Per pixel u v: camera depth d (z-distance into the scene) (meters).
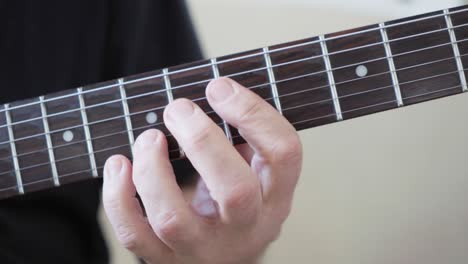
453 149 1.05
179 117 0.57
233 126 0.59
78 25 0.73
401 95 0.60
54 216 0.71
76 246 0.72
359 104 0.60
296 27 0.99
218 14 0.99
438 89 0.59
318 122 0.60
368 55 0.59
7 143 0.61
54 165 0.61
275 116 0.58
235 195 0.57
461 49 0.59
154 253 0.62
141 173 0.58
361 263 1.05
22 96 0.71
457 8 0.59
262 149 0.58
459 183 1.05
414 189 1.04
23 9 0.71
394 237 1.05
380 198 1.04
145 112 0.60
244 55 0.60
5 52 0.71
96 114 0.60
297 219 1.04
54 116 0.61
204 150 0.57
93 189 0.74
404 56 0.59
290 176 0.60
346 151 1.04
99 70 0.74
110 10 0.75
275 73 0.60
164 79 0.60
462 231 1.05
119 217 0.60
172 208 0.58
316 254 1.04
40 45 0.72
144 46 0.76
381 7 0.98
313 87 0.60
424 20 0.59
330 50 0.59
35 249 0.70
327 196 1.04
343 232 1.04
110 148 0.61
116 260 0.94
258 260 0.65
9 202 0.69
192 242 0.60
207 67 0.60
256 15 0.99
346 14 0.99
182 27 0.76
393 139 1.04
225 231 0.60
